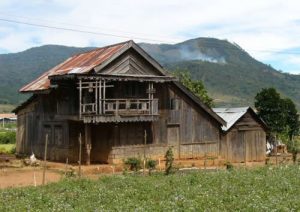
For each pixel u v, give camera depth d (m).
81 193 22.14
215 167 40.78
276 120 56.53
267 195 21.31
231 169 32.28
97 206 18.94
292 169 31.66
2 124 127.56
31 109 44.69
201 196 20.61
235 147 45.41
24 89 43.22
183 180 25.83
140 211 17.55
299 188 23.47
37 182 29.16
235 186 23.73
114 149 37.31
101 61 35.97
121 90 38.59
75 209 18.44
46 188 24.06
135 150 38.59
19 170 34.47
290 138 59.81
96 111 35.53
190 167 40.19
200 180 25.86
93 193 21.92
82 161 38.62
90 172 34.19
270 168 32.22
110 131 37.62
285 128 57.66
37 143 43.31
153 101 39.34
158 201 20.17
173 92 41.69
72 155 38.34
